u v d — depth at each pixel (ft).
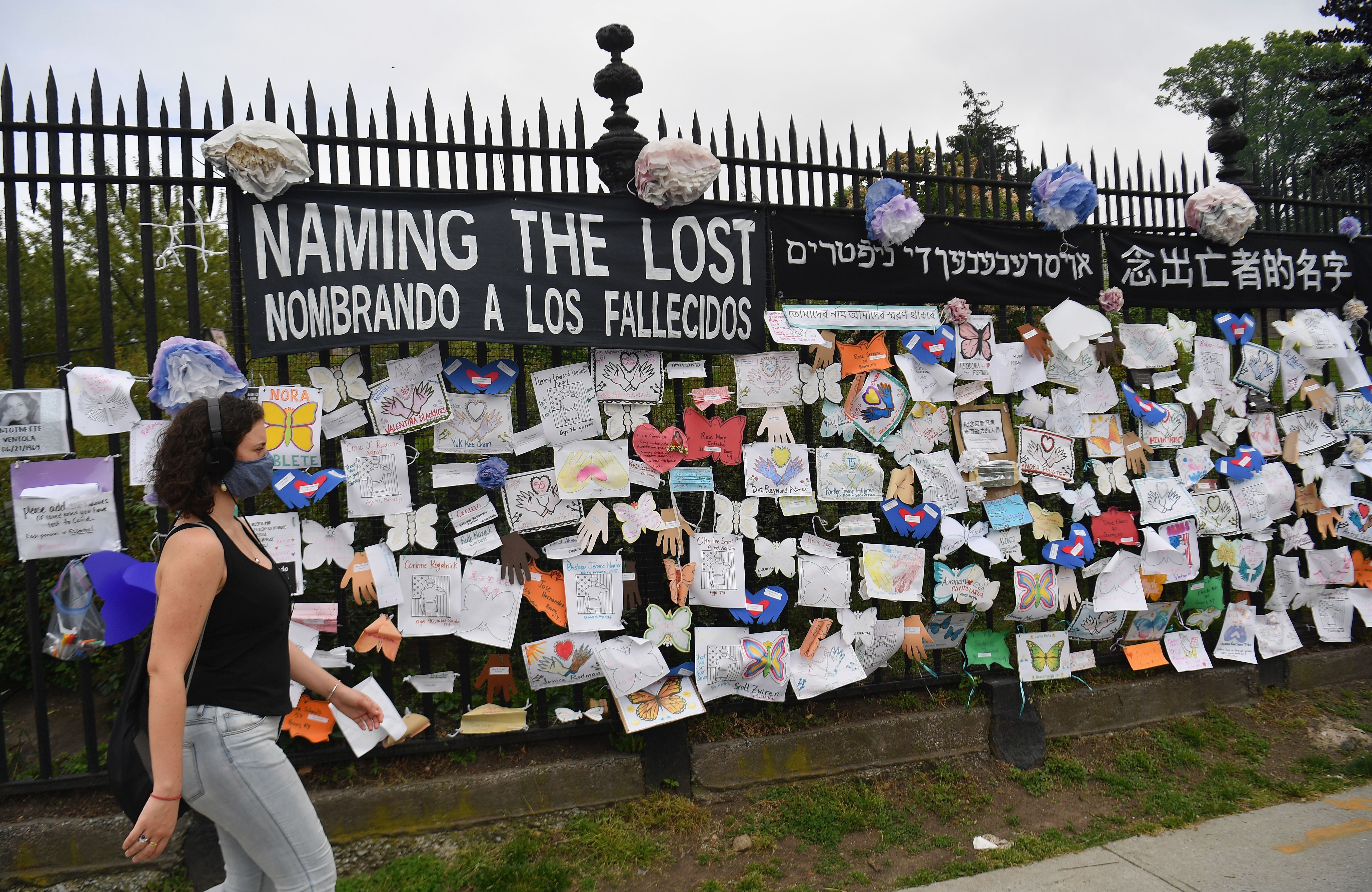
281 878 7.49
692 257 13.01
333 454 12.15
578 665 12.51
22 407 10.72
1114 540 15.42
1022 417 16.46
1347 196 18.85
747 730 13.43
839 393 13.85
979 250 14.89
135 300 26.03
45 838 10.53
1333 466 17.63
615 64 12.90
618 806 12.28
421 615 12.00
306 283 11.35
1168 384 16.10
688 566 12.96
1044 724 14.71
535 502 12.46
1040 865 11.53
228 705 7.14
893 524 14.19
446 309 11.79
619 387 12.76
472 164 12.25
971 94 61.05
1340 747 15.19
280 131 10.96
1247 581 16.63
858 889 11.01
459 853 11.28
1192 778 14.05
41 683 10.96
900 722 13.76
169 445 7.32
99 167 11.14
